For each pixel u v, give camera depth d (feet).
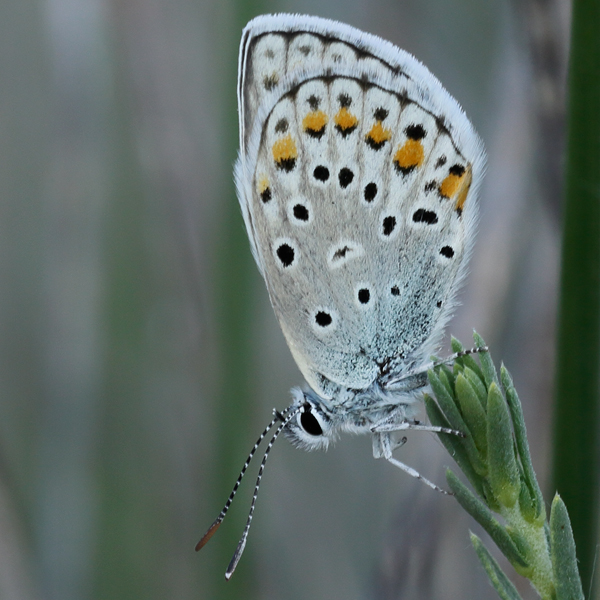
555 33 0.62
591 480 0.60
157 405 0.68
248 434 0.66
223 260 0.66
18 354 0.69
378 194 0.63
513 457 0.59
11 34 0.70
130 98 0.67
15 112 0.70
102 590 0.67
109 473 0.67
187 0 0.67
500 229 0.64
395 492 0.68
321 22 0.63
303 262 0.64
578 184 0.60
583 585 0.60
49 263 0.68
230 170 0.66
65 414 0.68
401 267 0.64
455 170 0.63
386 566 0.64
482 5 0.68
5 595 0.65
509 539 0.59
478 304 0.64
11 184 0.70
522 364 0.64
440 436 0.60
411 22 0.69
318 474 0.69
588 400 0.60
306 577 0.68
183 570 0.67
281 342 0.70
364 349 0.64
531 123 0.64
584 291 0.60
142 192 0.67
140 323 0.68
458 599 0.65
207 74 0.67
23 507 0.66
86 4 0.67
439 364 0.60
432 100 0.63
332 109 0.63
